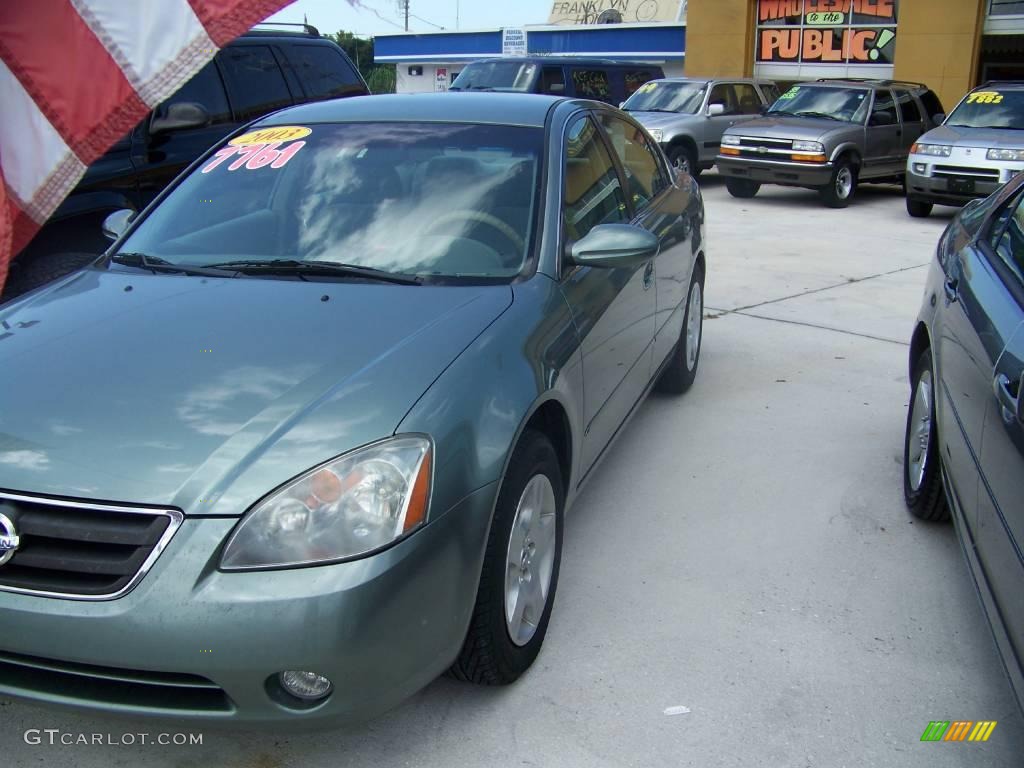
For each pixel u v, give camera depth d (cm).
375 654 227
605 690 291
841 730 275
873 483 439
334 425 240
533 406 276
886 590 349
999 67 1997
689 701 286
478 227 340
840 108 1467
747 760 262
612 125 461
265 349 272
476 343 277
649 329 436
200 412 246
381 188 360
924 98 1576
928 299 417
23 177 494
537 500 293
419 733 273
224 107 706
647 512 409
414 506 234
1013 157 1166
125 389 256
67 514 228
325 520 226
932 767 261
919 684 296
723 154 1455
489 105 400
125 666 220
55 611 221
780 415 524
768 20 2202
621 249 330
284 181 374
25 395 257
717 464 459
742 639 318
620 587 349
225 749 268
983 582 272
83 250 597
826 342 668
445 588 242
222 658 218
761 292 822
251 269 334
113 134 495
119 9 479
